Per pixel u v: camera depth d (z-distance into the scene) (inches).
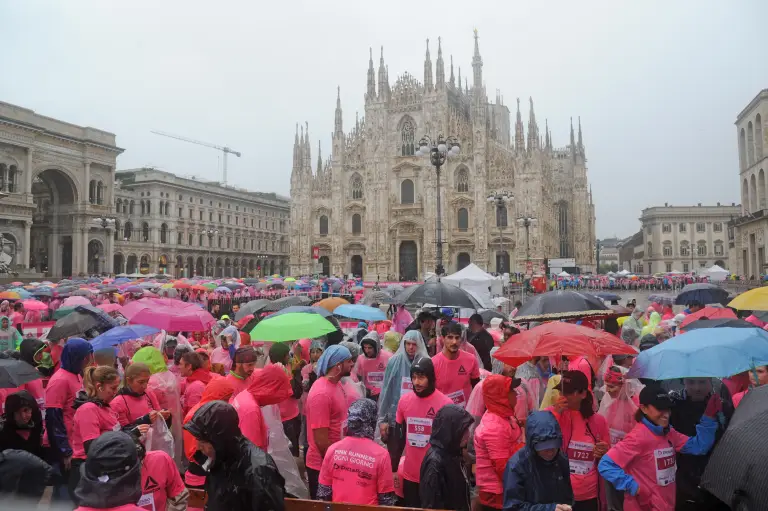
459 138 3513.8
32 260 3885.3
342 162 3772.1
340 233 3740.2
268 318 481.7
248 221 5260.8
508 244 3366.1
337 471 264.4
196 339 785.6
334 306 760.3
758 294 485.7
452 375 385.7
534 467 238.1
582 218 4170.8
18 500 234.4
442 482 248.7
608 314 429.4
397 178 3654.0
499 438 279.3
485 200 3395.7
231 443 208.7
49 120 3378.4
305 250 3818.9
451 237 3494.1
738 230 3117.6
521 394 331.9
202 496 274.8
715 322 397.4
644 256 6097.4
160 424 316.8
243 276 5157.5
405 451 313.0
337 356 332.5
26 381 327.6
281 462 332.2
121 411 322.3
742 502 195.5
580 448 292.7
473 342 550.3
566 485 239.5
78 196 3587.6
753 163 2955.2
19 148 3174.2
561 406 291.1
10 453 239.9
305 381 470.3
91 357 359.3
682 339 313.7
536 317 430.6
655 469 272.5
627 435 278.7
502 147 3435.0
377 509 243.1
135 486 191.6
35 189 3932.1
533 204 3297.2
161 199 4284.0
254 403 308.3
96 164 3700.8
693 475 301.7
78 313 523.8
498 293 1497.3
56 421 337.4
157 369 382.0
